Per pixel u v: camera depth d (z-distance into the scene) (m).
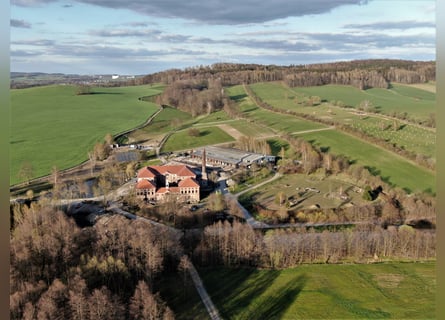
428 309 82.81
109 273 82.06
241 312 83.19
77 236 96.62
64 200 138.50
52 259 85.44
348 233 112.88
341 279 95.19
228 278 95.12
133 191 144.88
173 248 98.31
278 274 97.19
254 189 152.50
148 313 73.88
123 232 96.19
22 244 85.50
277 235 113.56
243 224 112.88
